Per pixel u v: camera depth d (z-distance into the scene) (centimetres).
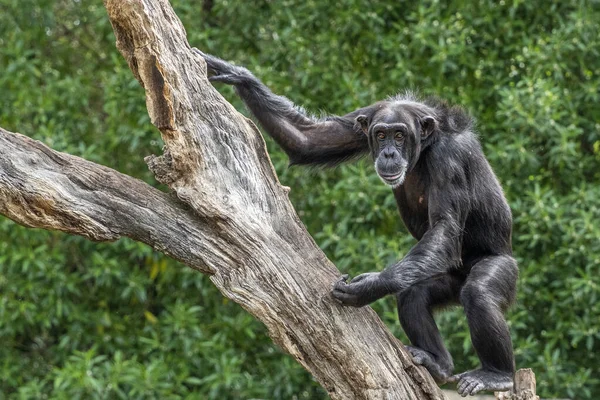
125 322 1844
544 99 1597
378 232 1720
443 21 1691
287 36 1753
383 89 1731
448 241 910
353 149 1027
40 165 815
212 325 1764
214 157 837
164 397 1617
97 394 1614
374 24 1747
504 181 1677
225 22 1914
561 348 1731
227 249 833
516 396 937
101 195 824
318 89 1761
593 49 1653
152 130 1747
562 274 1661
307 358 841
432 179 952
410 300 971
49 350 1891
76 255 1888
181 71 826
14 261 1681
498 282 958
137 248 1719
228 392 1725
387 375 841
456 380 938
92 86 1933
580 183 1708
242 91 986
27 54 1791
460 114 1015
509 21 1711
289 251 841
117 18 801
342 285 833
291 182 1758
